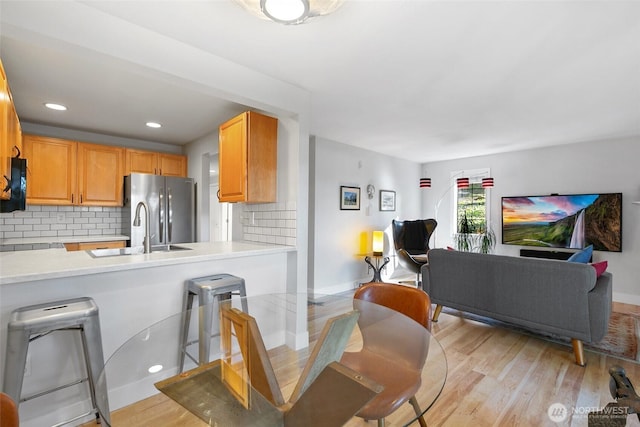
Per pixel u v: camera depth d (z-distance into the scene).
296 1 1.43
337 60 2.21
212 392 1.25
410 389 1.25
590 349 2.75
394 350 1.50
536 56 2.14
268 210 3.09
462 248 5.71
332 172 4.70
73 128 3.82
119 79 2.48
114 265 1.83
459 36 1.90
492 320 3.50
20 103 2.99
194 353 1.75
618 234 4.24
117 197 4.02
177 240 4.17
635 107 3.12
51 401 1.71
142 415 1.27
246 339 1.66
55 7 1.55
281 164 2.92
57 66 2.27
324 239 4.61
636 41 1.93
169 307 2.19
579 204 4.54
